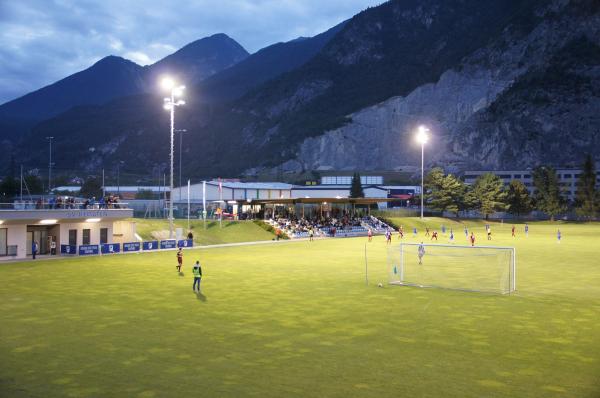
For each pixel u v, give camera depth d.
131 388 16.53
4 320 26.09
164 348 21.06
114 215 64.56
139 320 26.12
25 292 34.31
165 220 82.94
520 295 33.56
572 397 15.81
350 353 20.39
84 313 27.80
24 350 20.81
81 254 58.50
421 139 118.69
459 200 140.12
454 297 32.84
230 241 80.88
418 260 54.50
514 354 20.28
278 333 23.52
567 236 95.56
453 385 16.81
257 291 35.00
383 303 30.75
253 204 101.25
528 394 16.05
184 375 17.78
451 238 83.31
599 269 47.12
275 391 16.25
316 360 19.47
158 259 55.06
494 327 24.75
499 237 93.69
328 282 39.12
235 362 19.22
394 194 172.62
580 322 25.81
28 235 58.62
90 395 15.95
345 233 98.19
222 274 43.59
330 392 16.17
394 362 19.25
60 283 38.28
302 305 30.09
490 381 17.20
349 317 26.88
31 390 16.38
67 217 59.12
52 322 25.67
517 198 148.38
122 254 60.25
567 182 195.12
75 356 20.00
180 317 26.81
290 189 145.50
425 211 143.00
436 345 21.56
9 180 125.31
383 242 80.94
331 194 155.88
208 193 125.38
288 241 82.94
